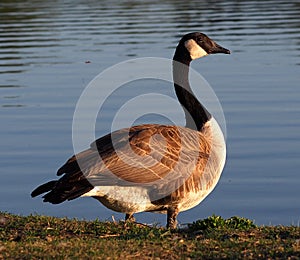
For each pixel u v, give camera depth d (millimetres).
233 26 40219
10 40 37281
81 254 9586
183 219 15695
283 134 20859
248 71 28922
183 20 43094
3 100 25094
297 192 16891
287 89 25750
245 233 10836
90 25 41781
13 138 20953
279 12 46125
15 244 10164
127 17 45344
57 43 35875
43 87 26844
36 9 50344
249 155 19297
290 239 10367
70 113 23391
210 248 9969
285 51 32625
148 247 10039
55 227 11547
